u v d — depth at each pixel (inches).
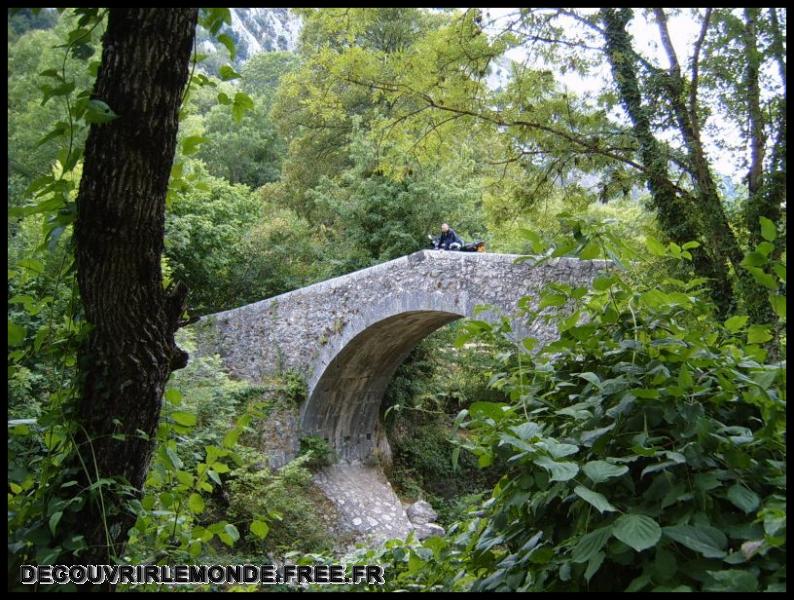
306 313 651.5
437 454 752.3
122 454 101.1
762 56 362.0
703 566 71.7
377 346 645.3
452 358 760.3
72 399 102.3
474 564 96.0
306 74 409.7
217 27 105.8
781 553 69.3
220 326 721.0
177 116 99.6
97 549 97.7
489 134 446.6
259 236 840.9
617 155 428.5
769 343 169.9
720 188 419.5
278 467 613.9
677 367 92.6
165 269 415.5
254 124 1323.8
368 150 788.0
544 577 82.0
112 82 95.0
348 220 812.0
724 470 79.1
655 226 416.5
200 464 109.3
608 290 105.5
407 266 561.6
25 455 107.7
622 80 414.9
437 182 778.2
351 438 704.4
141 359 102.5
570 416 96.2
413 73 392.5
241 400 618.8
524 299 108.6
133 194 96.4
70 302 107.5
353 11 370.6
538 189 454.6
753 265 83.9
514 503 87.0
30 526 98.9
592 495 73.9
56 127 96.2
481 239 791.1
